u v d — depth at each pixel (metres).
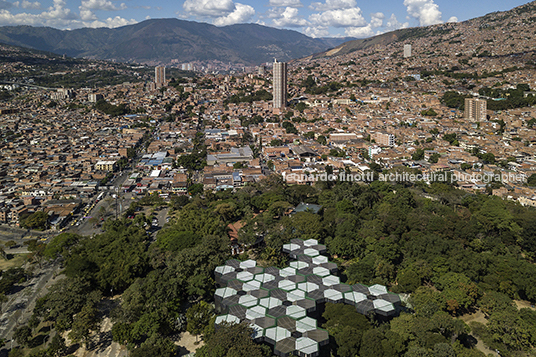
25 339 185.38
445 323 170.75
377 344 159.62
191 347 178.75
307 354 151.25
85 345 184.88
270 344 162.00
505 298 195.00
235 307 181.00
